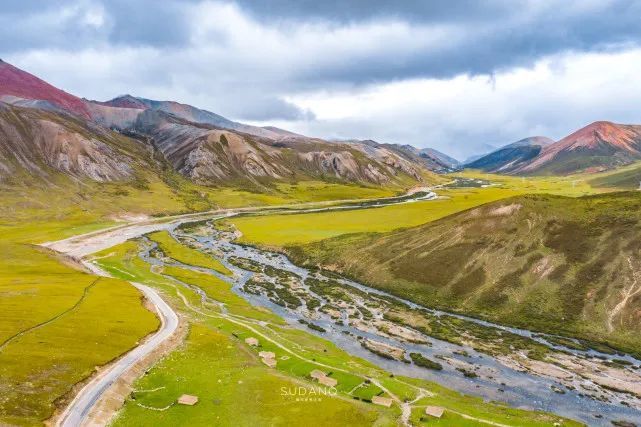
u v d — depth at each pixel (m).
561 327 101.69
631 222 124.50
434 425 59.06
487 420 61.59
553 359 87.25
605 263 114.69
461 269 129.38
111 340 78.75
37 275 123.12
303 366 77.19
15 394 57.62
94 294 105.69
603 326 99.06
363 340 95.31
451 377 79.38
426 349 91.38
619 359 87.56
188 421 57.75
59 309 90.88
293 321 106.31
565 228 131.62
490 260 129.00
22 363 65.19
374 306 117.56
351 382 71.56
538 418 64.44
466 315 112.00
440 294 122.81
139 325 87.94
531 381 78.38
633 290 104.31
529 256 125.75
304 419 58.69
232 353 81.81
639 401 72.38
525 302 111.94
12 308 88.19
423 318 108.94
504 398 72.12
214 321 99.94
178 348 80.88
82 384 63.66
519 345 93.75
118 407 60.19
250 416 59.22
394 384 72.25
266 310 113.00
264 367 76.44
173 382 68.06
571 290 111.12
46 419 54.56
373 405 64.00
